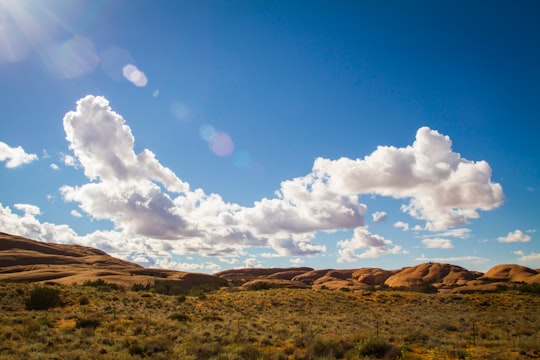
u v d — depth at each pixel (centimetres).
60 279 10962
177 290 7094
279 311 4391
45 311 3338
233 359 1550
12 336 1952
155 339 1947
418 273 16288
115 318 2934
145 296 5225
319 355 1714
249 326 2811
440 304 5253
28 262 16200
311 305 5053
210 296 6041
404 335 2309
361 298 5800
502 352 1778
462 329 2759
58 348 1708
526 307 4819
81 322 2430
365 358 1627
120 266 17900
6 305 3584
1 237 19200
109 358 1540
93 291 5119
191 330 2478
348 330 2730
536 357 1688
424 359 1684
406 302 5466
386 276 17875
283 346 2044
